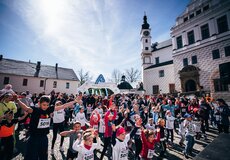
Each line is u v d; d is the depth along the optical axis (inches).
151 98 503.5
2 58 1353.3
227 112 279.6
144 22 1654.8
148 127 229.5
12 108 186.7
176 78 1026.7
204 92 792.9
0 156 154.4
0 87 1195.9
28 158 118.4
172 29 1090.7
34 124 125.5
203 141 277.4
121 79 2181.3
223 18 798.5
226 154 74.0
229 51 760.3
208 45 853.2
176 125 409.7
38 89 1347.2
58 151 214.2
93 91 761.6
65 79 1478.8
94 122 249.3
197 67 887.1
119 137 142.5
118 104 484.7
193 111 350.3
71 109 446.3
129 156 209.2
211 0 878.4
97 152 221.3
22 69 1352.1
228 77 745.0
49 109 134.6
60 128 221.8
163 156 210.5
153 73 1360.7
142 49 1601.9
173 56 1065.5
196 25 926.4
